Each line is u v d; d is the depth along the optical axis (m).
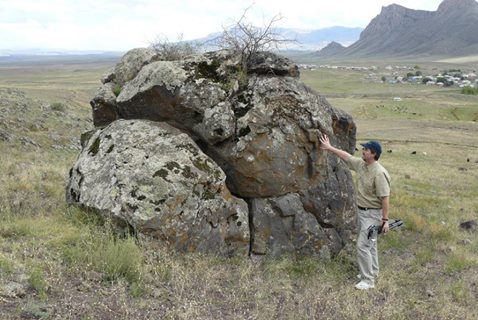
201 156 8.14
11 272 5.42
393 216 11.97
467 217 14.05
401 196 16.28
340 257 8.68
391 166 30.80
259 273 7.38
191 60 8.97
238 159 8.30
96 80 136.25
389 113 97.62
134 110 9.07
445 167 31.95
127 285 5.91
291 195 8.66
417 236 10.74
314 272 7.84
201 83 8.52
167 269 6.52
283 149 8.51
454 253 9.32
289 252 8.43
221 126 8.31
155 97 8.63
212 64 8.90
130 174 7.49
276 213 8.48
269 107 8.55
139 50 10.35
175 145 8.07
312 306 6.15
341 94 137.75
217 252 7.71
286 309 6.03
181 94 8.44
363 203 7.28
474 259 8.99
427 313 6.40
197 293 6.09
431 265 8.70
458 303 6.88
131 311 5.18
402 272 8.02
